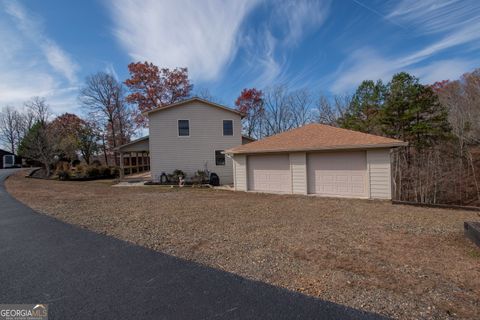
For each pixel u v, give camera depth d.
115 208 8.50
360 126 20.06
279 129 31.67
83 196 11.56
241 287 3.04
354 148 10.47
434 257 3.89
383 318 2.37
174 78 30.64
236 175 13.76
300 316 2.42
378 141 10.21
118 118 32.41
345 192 11.03
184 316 2.46
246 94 31.44
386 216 7.01
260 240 4.91
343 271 3.43
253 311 2.52
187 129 18.53
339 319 2.36
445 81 24.72
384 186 10.12
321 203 9.34
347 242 4.70
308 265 3.66
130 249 4.46
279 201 9.91
